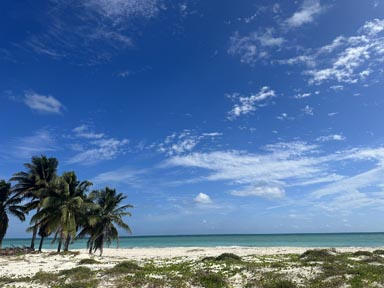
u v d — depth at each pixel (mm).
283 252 45750
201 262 28875
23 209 48375
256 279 19719
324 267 21406
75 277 20922
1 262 33594
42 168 48500
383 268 21531
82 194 46000
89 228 47031
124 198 47969
